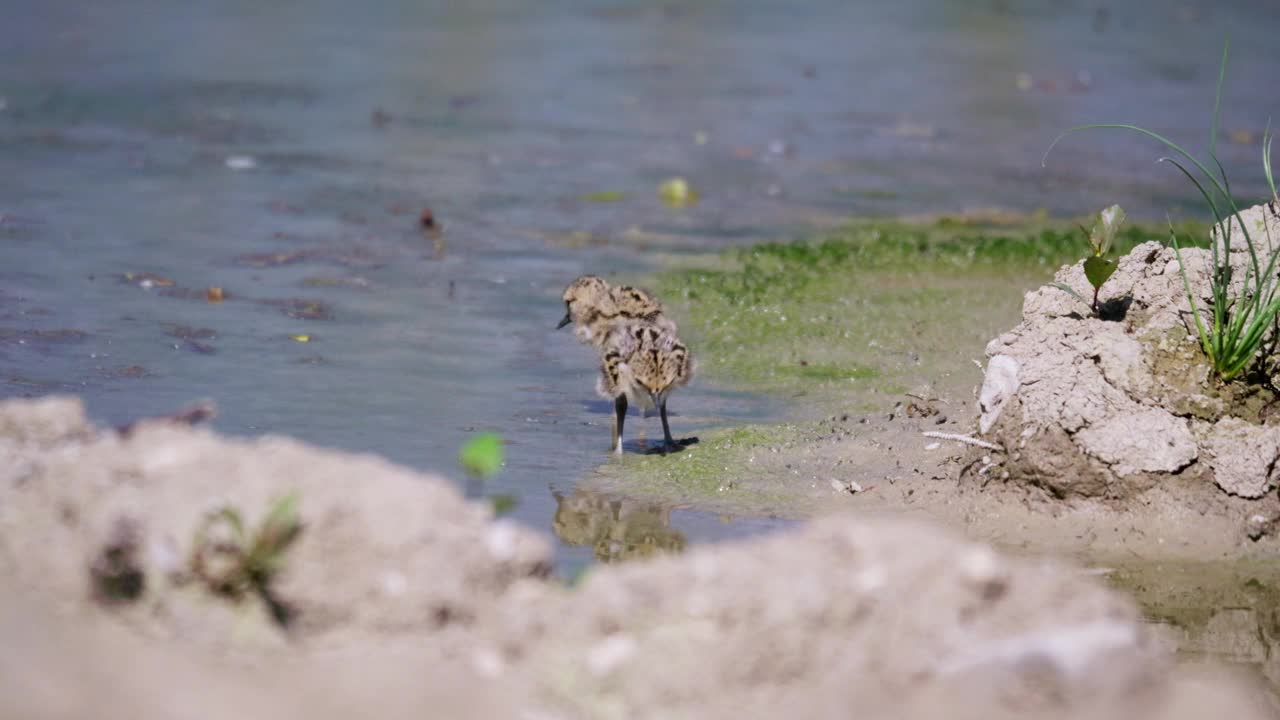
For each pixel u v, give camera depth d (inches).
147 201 859.4
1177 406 449.1
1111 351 461.7
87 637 293.1
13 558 315.9
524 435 511.5
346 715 271.9
